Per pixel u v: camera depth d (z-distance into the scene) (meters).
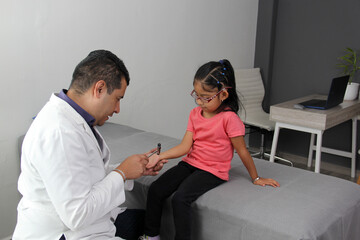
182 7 2.65
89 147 0.96
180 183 1.29
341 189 1.33
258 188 1.30
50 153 0.85
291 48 3.36
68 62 2.01
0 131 1.79
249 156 1.32
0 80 1.74
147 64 2.50
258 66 3.56
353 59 2.96
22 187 0.97
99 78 0.94
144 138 1.97
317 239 1.01
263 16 3.41
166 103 2.74
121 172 1.04
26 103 1.87
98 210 0.92
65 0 1.92
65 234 0.94
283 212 1.11
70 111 0.94
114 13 2.19
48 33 1.88
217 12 2.99
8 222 1.92
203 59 2.97
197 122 1.34
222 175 1.30
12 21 1.73
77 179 0.88
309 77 3.29
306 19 3.21
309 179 1.42
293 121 2.50
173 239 1.31
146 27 2.42
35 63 1.86
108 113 1.02
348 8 2.92
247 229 1.09
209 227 1.20
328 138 3.22
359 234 1.33
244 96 3.24
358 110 2.79
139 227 1.30
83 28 2.04
